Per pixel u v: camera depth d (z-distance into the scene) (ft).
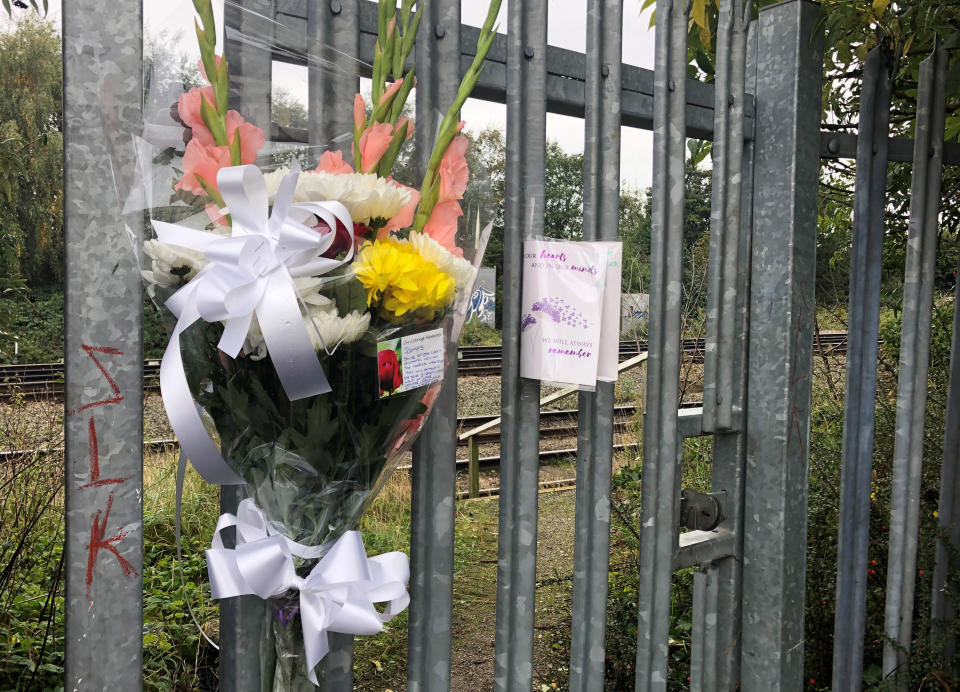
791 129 5.65
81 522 2.95
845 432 6.64
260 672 3.54
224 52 2.77
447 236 3.24
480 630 11.09
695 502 5.90
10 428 10.02
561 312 4.27
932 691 7.06
